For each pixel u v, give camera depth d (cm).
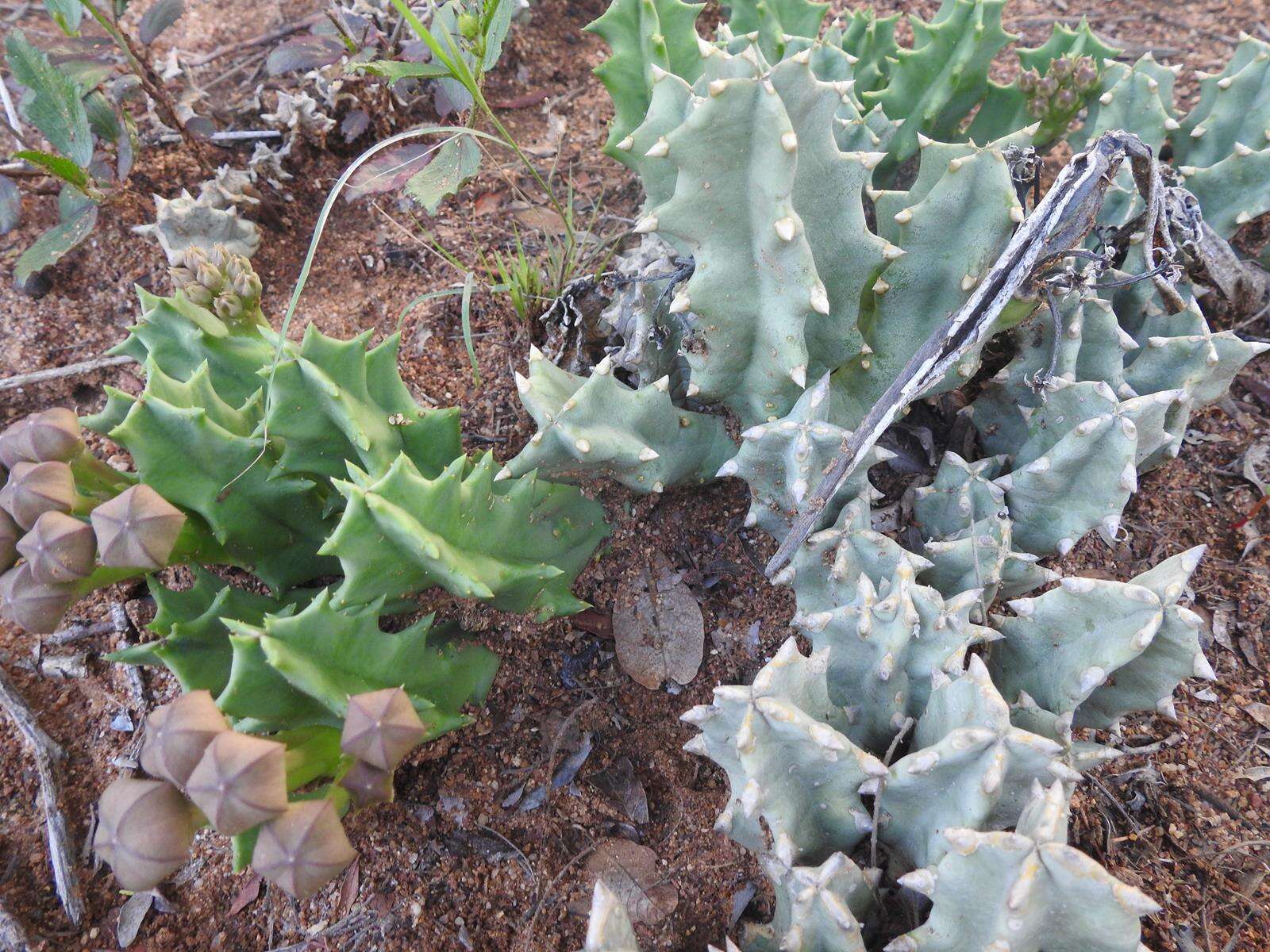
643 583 30
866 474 26
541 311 34
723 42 30
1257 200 33
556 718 28
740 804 22
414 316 35
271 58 39
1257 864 26
